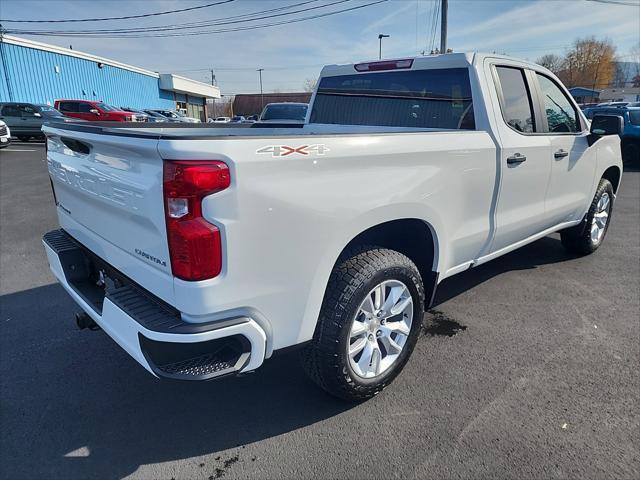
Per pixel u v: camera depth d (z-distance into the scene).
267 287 2.05
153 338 1.91
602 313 3.87
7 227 6.69
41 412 2.66
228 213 1.85
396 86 3.77
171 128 3.83
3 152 16.97
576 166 4.32
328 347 2.39
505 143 3.31
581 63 84.19
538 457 2.30
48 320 3.76
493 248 3.59
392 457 2.32
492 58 3.44
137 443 2.44
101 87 33.22
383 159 2.41
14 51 24.64
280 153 1.97
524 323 3.70
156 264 2.02
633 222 6.94
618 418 2.58
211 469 2.26
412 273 2.69
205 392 2.86
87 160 2.43
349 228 2.29
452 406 2.70
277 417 2.63
